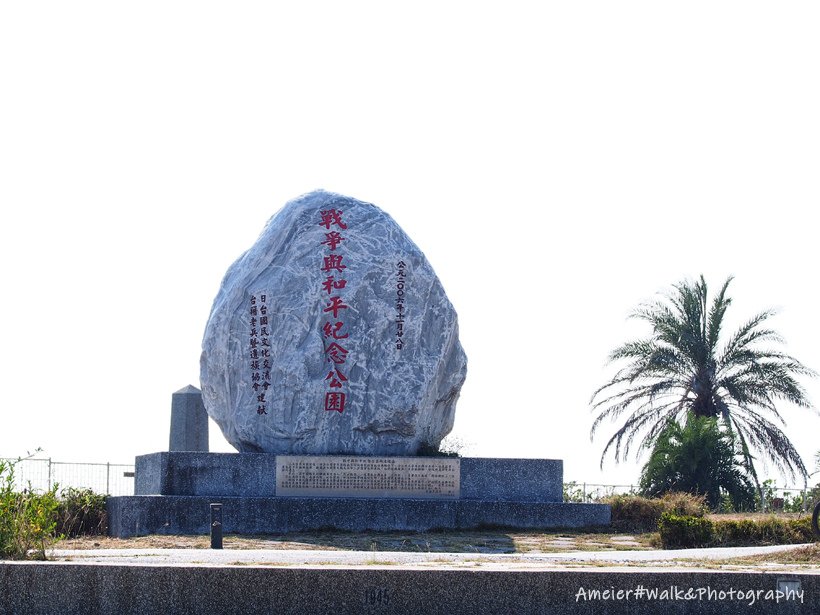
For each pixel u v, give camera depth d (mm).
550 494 22375
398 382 22625
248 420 22500
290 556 14539
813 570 11969
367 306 22875
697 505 22656
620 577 11500
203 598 11531
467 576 11477
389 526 20953
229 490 21531
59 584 11648
